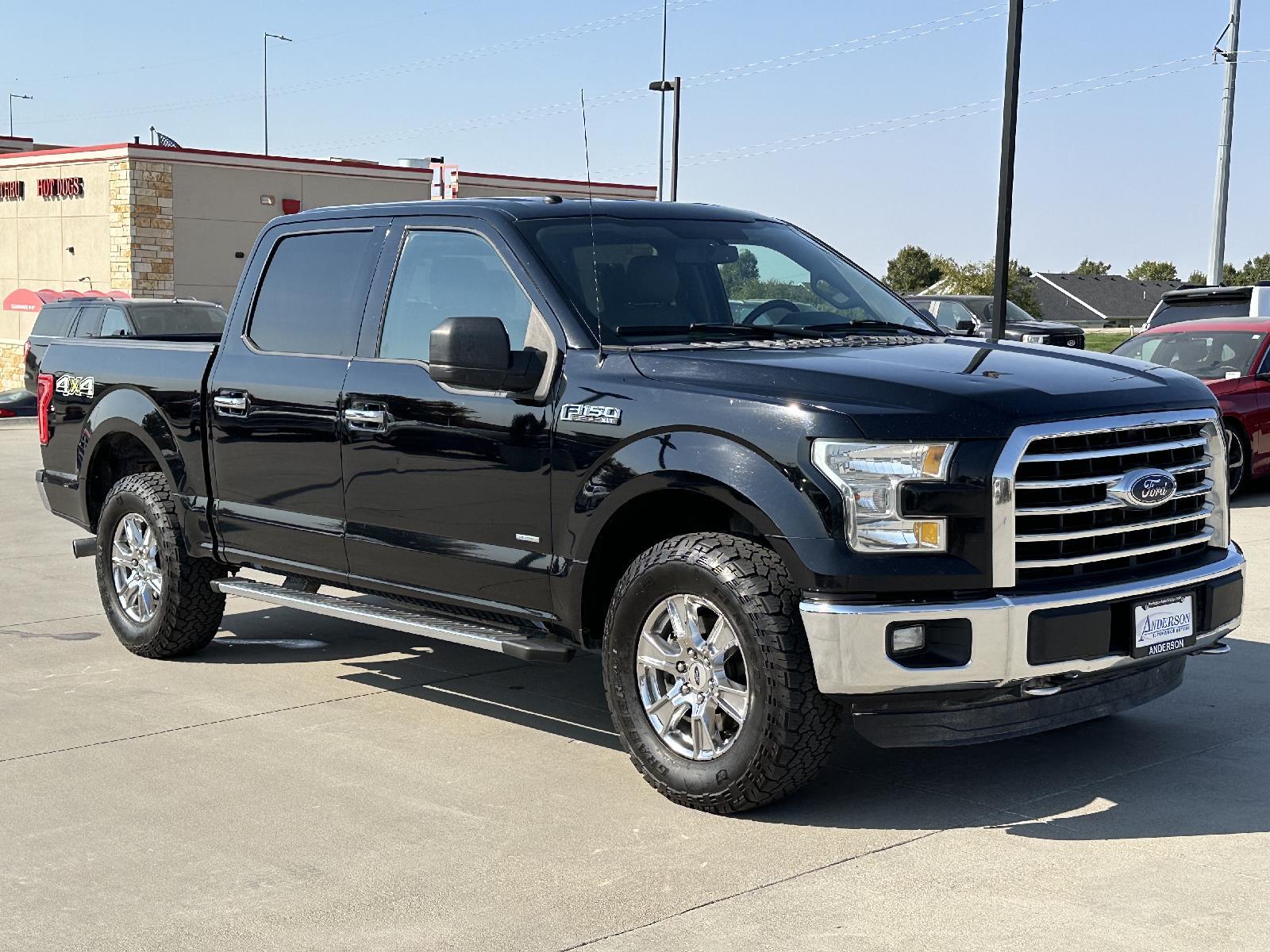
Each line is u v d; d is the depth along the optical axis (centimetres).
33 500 1305
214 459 649
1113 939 361
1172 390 481
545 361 514
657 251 556
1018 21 1727
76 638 743
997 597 431
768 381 461
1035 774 500
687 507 495
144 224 3097
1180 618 470
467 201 571
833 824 452
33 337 2142
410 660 691
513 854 430
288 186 3284
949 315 2300
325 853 432
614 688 487
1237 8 3212
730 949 360
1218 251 3291
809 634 432
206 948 366
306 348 614
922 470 429
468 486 533
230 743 550
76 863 427
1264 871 406
